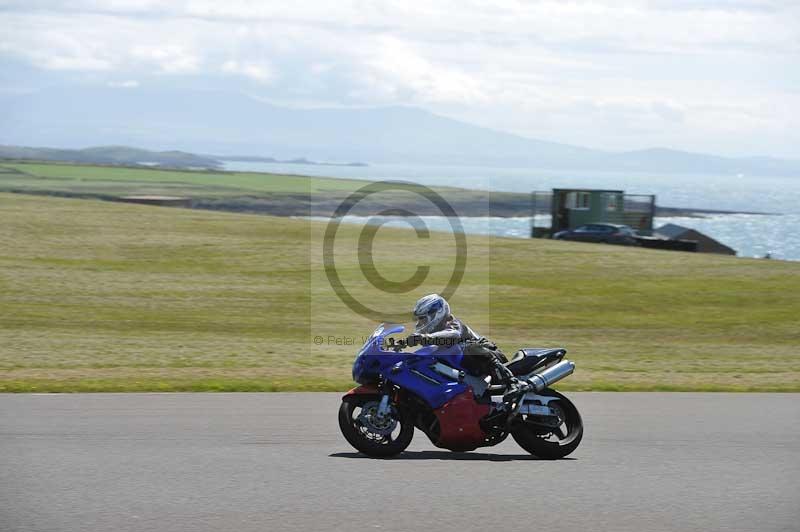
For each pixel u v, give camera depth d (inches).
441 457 918.4
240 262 3452.3
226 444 932.6
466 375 932.0
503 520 689.6
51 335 1958.7
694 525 688.4
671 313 2610.7
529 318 2443.4
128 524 660.7
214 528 654.5
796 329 2395.4
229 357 1680.6
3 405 1123.9
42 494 735.1
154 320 2253.9
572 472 853.8
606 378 1512.1
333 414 1111.0
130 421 1037.8
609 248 4279.0
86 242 3927.2
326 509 708.0
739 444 982.4
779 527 687.7
